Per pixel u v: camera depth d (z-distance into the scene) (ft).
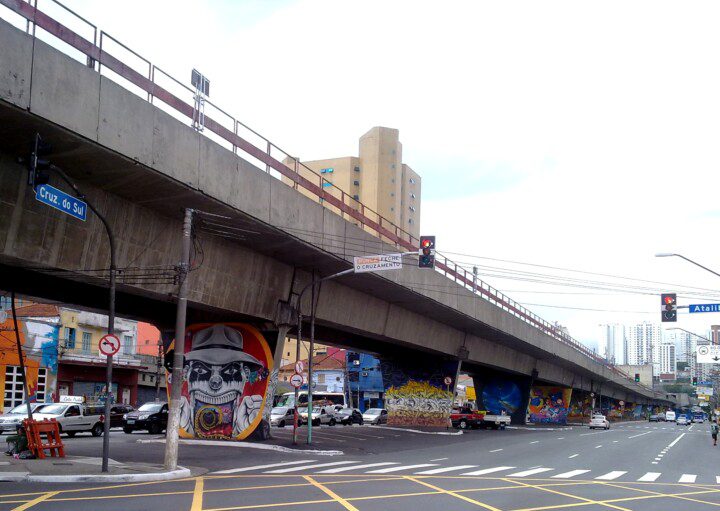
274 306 102.63
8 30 48.26
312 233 90.84
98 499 46.19
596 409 411.13
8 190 59.16
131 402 201.36
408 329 146.82
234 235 85.46
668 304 98.07
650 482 69.21
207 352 110.01
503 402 251.80
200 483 57.93
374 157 384.68
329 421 186.39
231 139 76.02
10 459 71.20
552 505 48.57
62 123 52.60
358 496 50.47
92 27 57.67
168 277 79.71
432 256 80.02
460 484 61.46
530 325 200.95
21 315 164.04
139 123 60.70
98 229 69.15
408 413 184.65
